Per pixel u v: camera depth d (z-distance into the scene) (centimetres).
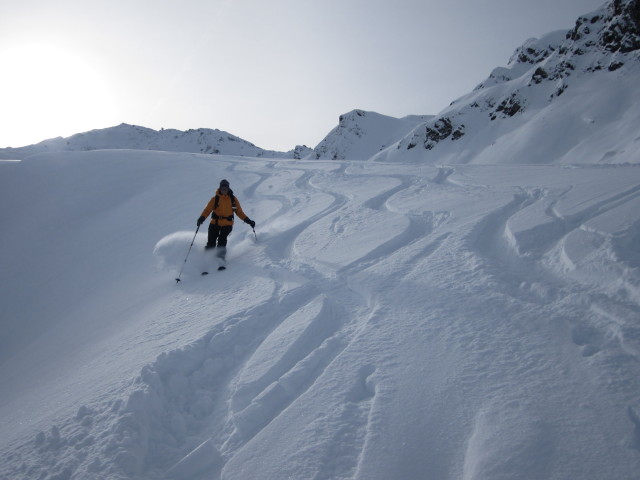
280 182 1469
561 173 816
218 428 243
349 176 1346
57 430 251
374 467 178
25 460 230
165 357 300
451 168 1245
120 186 1777
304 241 616
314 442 200
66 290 919
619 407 182
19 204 1628
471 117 6750
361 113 11262
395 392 224
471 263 382
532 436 175
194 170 2031
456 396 213
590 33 5781
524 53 8275
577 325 252
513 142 5084
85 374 373
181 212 1263
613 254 312
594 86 5012
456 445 184
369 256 473
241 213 663
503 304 296
